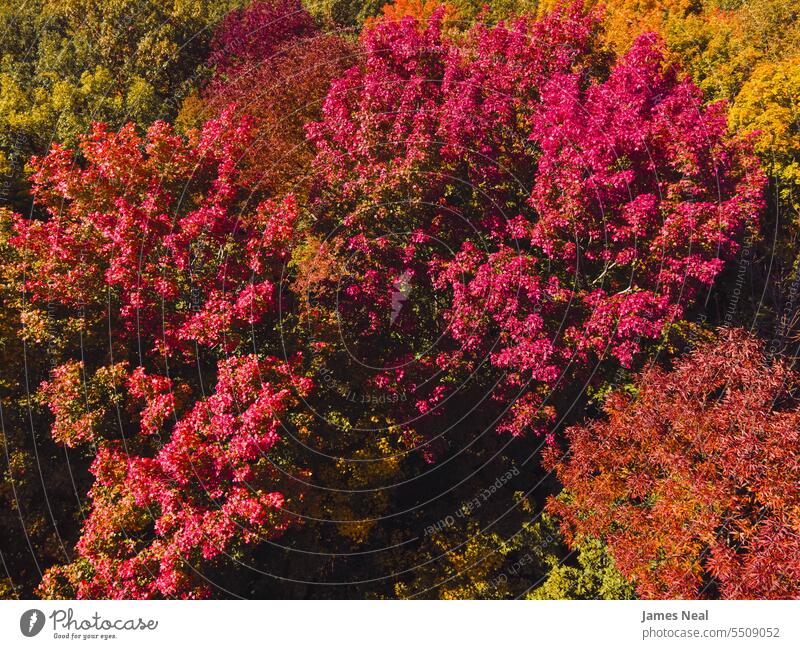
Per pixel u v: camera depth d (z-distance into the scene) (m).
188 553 10.07
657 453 10.98
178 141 13.49
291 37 25.48
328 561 12.91
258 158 16.72
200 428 10.45
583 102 13.36
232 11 28.77
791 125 18.72
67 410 11.60
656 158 12.80
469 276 13.16
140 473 10.05
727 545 9.69
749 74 21.20
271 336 13.74
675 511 10.21
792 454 9.62
